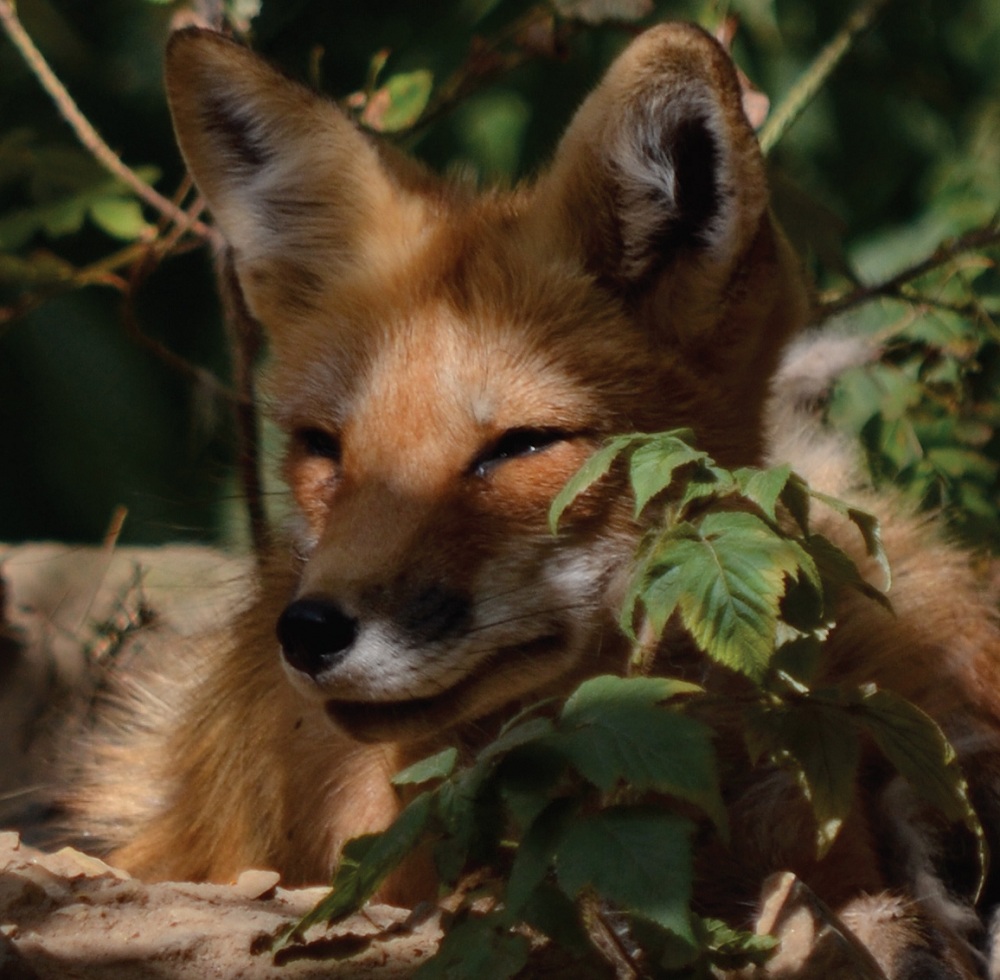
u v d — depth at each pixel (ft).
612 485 20.74
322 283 24.90
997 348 34.37
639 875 13.53
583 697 14.83
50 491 51.11
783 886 17.46
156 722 28.89
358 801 22.80
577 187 22.29
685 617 15.56
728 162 20.62
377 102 33.60
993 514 32.53
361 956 16.42
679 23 20.18
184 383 51.16
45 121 47.16
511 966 13.99
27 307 32.89
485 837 14.89
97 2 50.26
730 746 20.92
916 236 41.83
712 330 21.70
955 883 22.36
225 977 15.78
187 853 24.94
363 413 21.36
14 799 31.58
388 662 19.27
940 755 16.43
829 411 33.30
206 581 30.81
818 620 16.58
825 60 33.73
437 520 20.06
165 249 32.37
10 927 16.22
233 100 24.70
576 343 21.33
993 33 46.14
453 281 22.26
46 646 34.73
